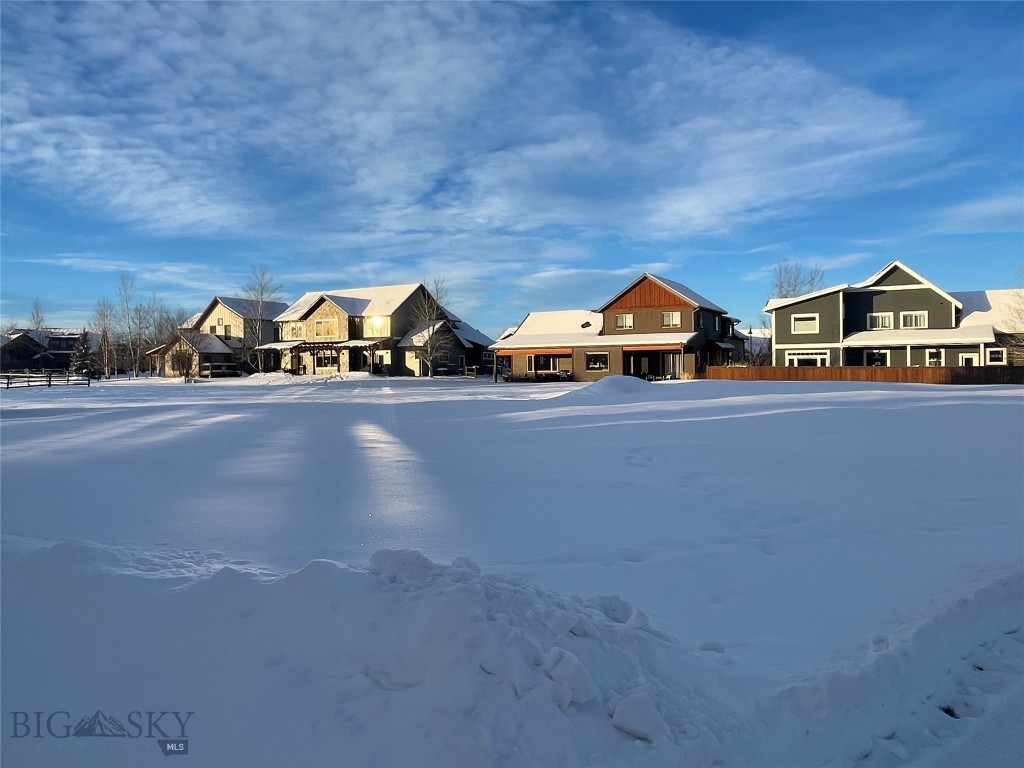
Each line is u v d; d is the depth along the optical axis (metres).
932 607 4.62
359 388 40.34
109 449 12.43
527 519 7.12
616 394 24.39
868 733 3.34
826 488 8.51
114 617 3.64
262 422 17.91
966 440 11.79
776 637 4.29
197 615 3.64
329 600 3.61
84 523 6.82
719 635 4.32
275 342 69.12
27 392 36.69
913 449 11.09
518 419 17.69
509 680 3.04
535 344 52.50
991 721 3.51
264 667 3.30
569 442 12.94
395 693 3.08
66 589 3.83
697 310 50.25
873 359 44.66
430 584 3.70
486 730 2.81
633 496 8.19
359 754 2.82
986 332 41.44
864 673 3.64
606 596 4.35
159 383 52.44
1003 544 6.10
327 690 3.15
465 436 14.25
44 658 3.40
